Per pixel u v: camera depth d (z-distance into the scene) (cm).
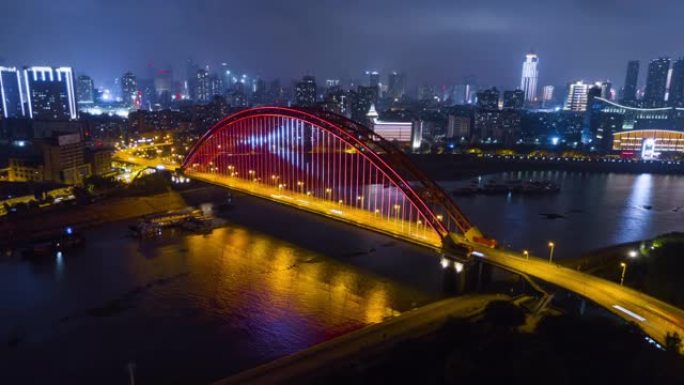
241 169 19662
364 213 11950
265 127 19338
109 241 14175
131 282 10906
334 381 6431
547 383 5788
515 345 6631
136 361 7681
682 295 9406
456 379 6116
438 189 10756
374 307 9456
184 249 13325
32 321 9062
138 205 17800
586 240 14638
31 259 12594
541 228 16038
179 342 8244
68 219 15900
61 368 7544
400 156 11150
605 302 7894
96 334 8556
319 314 9194
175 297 10062
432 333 7775
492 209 18962
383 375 6562
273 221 16200
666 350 6425
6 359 7806
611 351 6538
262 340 8269
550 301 9025
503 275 10831
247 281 10888
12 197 18012
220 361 7638
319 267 11762
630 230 15875
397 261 12131
